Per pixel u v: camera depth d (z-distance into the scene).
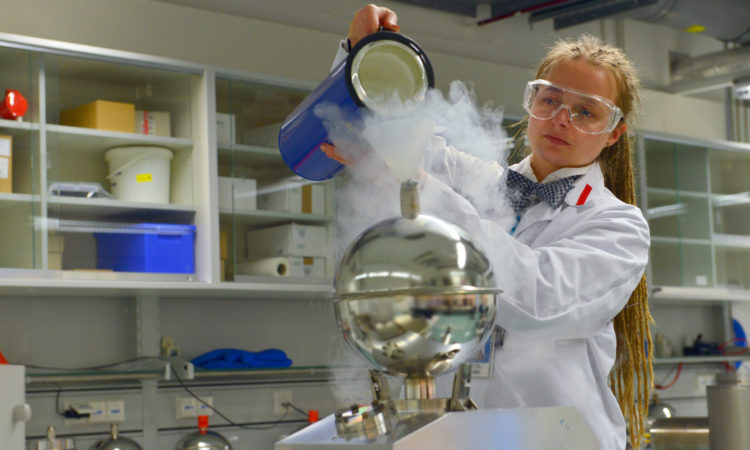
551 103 1.28
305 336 3.93
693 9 4.13
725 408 2.46
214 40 3.64
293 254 3.42
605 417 1.25
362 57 0.97
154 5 3.52
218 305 3.76
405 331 0.72
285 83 3.46
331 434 0.75
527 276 1.04
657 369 5.05
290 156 1.18
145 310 3.49
